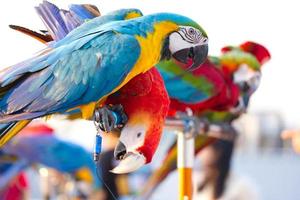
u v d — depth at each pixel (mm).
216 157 5027
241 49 4789
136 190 5199
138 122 2771
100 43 2709
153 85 2811
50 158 5172
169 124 3246
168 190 6453
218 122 3904
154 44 2775
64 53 2693
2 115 2617
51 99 2643
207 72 4383
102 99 2779
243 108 4711
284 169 6805
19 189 5391
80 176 5238
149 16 2797
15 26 2984
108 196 4992
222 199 5078
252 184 5867
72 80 2664
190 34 2828
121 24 2771
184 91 4281
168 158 4523
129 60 2695
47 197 5363
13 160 5113
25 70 2645
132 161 2775
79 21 2955
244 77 4668
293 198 6715
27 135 5133
